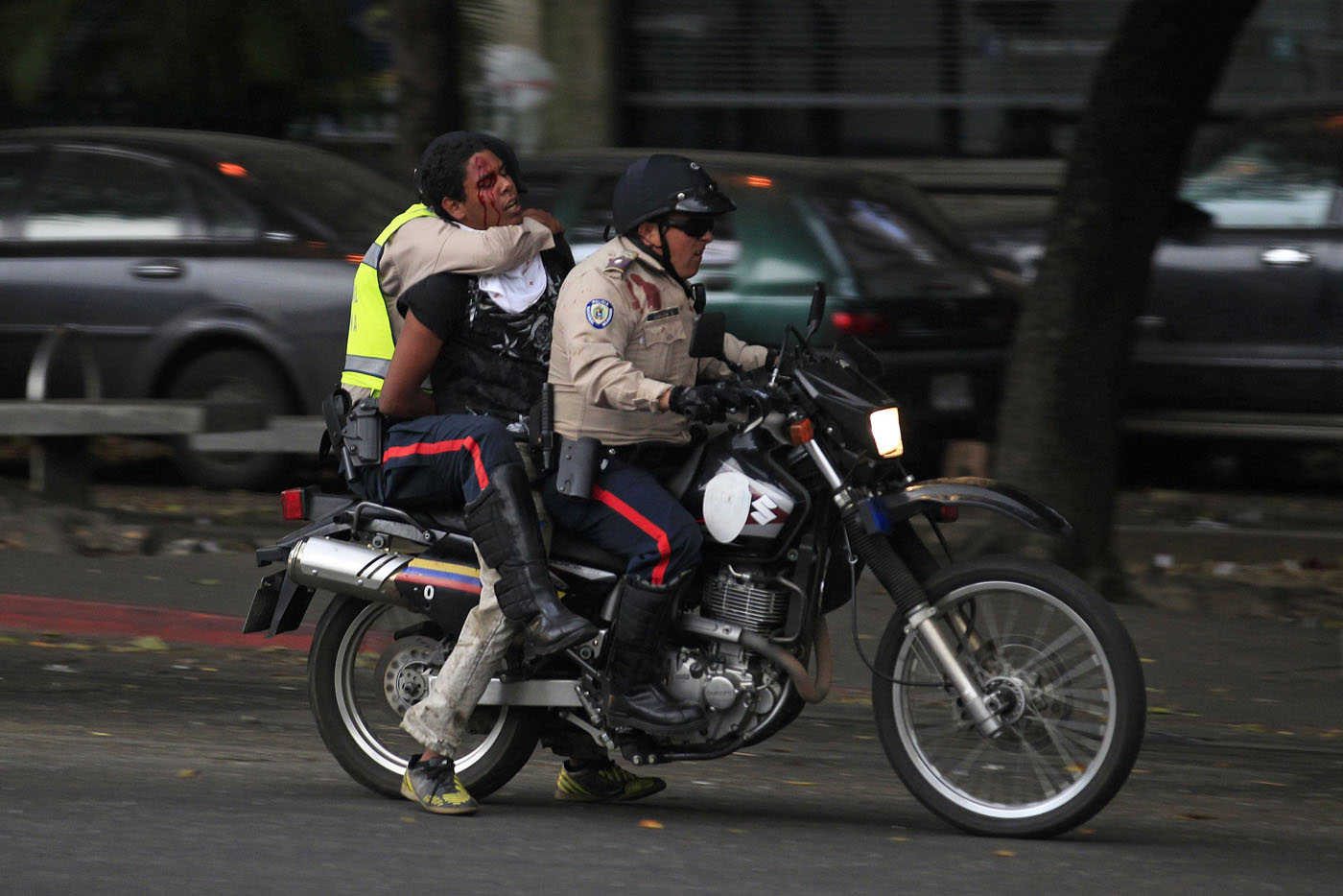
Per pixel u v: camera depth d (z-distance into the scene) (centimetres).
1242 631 3098
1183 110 3158
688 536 1847
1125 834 1962
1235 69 5878
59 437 3747
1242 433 4206
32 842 1786
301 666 2845
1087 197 3212
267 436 3806
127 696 2620
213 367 3956
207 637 2972
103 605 3031
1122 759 1788
